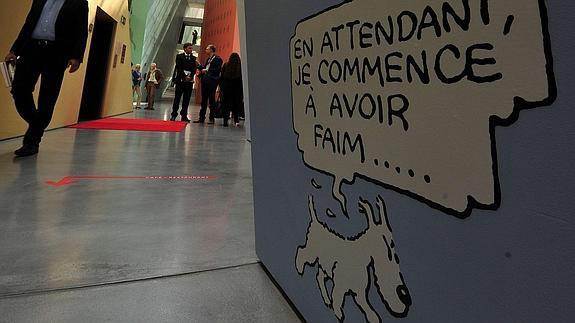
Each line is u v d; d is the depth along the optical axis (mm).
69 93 6453
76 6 3504
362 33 839
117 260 1482
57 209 2043
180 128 6777
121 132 5789
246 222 1993
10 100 4414
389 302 780
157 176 2953
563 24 437
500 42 518
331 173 996
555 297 457
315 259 1081
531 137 480
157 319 1115
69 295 1218
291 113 1214
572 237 436
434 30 637
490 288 547
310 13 1063
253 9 1481
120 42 9539
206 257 1553
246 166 3586
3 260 1434
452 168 610
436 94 638
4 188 2381
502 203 523
